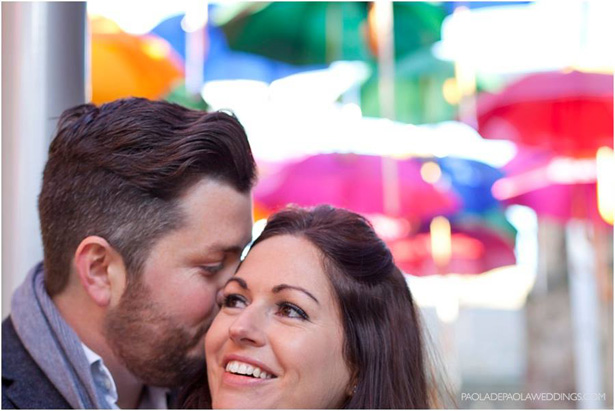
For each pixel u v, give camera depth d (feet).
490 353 22.35
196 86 11.38
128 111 4.01
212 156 3.97
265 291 3.73
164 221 3.91
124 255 3.95
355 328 3.83
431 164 13.93
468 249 15.28
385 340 3.93
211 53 11.80
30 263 4.81
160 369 4.06
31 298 4.07
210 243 3.97
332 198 12.24
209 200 3.97
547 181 12.46
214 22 11.25
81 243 3.97
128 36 9.86
